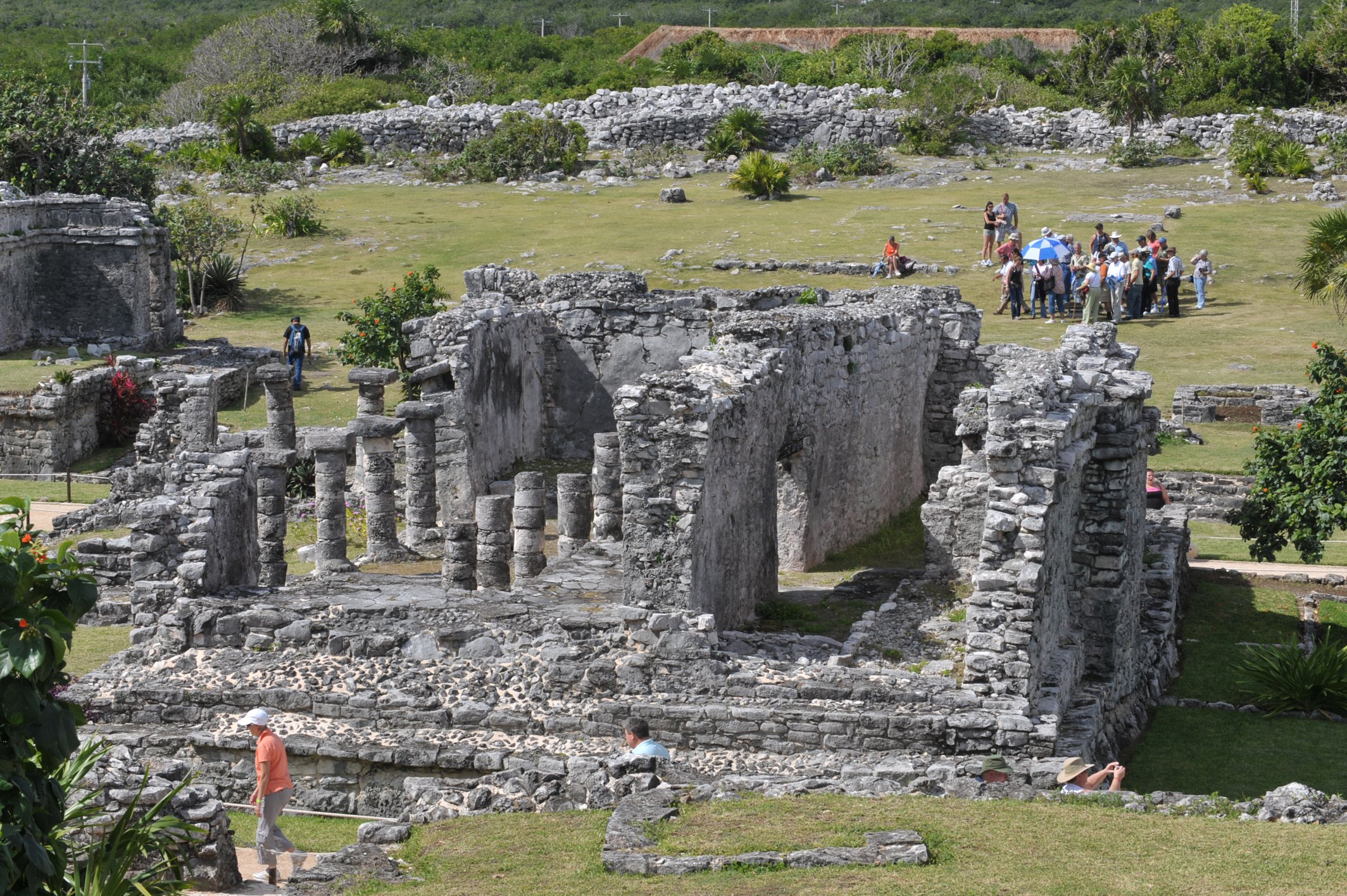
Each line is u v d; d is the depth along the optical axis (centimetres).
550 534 3272
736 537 2486
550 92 9769
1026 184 6762
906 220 6056
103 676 2164
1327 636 2820
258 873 1585
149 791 1520
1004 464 2083
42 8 16175
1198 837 1473
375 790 1998
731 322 2930
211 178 7362
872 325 3322
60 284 5028
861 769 1750
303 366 4725
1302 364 4322
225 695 2100
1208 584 3209
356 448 3516
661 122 7875
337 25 10962
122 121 6394
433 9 16675
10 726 1055
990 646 2033
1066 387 2262
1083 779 1748
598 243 5912
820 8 16625
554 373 3859
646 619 2102
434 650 2178
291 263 5981
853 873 1383
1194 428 3994
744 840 1473
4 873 1018
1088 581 2375
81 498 3738
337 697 2091
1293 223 5869
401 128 8119
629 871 1420
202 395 3697
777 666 2112
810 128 7662
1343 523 2892
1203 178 6712
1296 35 9775
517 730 2066
